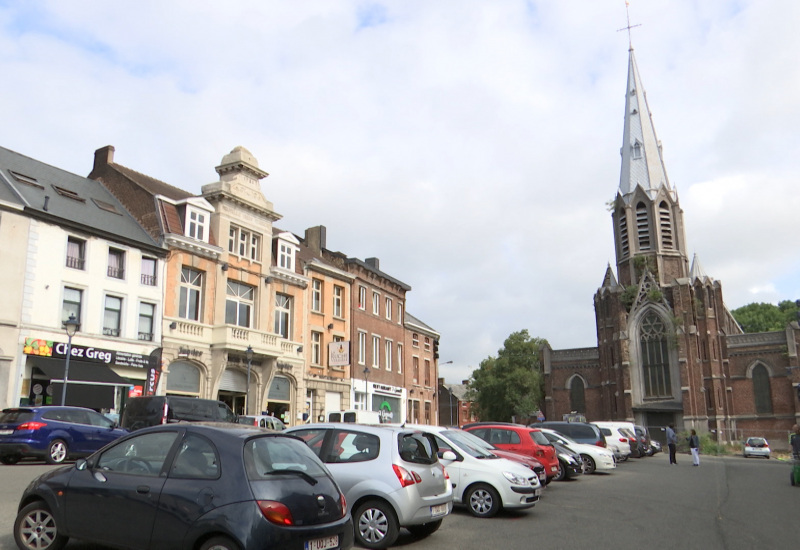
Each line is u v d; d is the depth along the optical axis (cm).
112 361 2616
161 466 668
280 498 626
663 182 7775
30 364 2364
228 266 3222
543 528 1093
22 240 2395
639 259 7469
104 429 1783
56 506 699
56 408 1716
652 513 1311
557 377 7656
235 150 3375
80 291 2594
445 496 977
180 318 2936
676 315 6912
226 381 3152
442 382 9325
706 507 1435
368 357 4403
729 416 6662
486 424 1830
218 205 3222
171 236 2917
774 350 6619
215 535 616
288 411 3559
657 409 6762
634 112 8200
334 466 938
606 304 7494
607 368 7306
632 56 8506
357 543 904
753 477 2431
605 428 3170
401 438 948
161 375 2805
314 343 3875
